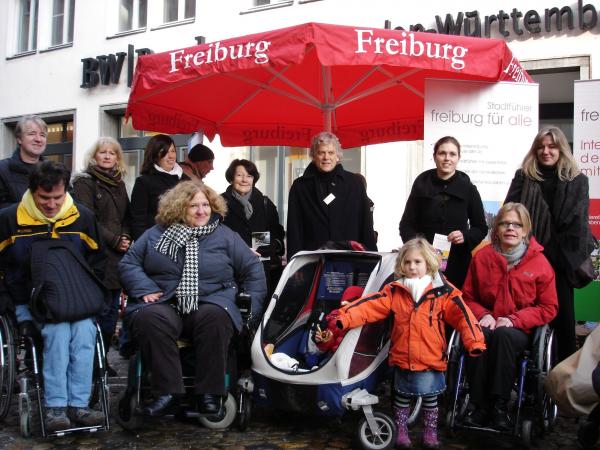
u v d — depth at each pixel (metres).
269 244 6.19
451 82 5.92
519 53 9.97
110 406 5.12
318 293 5.00
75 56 14.68
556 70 9.89
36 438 4.37
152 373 4.21
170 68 5.46
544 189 4.92
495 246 4.59
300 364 4.61
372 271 4.68
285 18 12.07
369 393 4.20
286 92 7.00
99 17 14.33
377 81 7.24
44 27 15.35
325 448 4.19
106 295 4.55
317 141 5.31
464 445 4.30
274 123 8.00
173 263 4.55
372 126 8.02
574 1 9.65
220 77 6.78
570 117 11.08
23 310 4.41
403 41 5.07
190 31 13.17
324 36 4.94
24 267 4.42
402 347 4.11
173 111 7.00
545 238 4.85
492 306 4.56
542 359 4.14
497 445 4.30
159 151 5.89
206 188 4.75
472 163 5.93
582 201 4.78
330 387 4.14
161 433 4.49
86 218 4.61
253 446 4.23
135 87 5.62
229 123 7.87
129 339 4.54
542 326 4.31
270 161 12.53
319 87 7.41
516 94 5.90
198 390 4.27
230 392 4.55
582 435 4.18
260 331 4.64
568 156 4.84
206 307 4.37
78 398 4.32
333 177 5.35
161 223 4.70
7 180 5.27
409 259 4.17
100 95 14.25
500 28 9.98
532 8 9.88
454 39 5.20
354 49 4.98
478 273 4.60
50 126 15.41
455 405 4.11
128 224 5.83
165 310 4.30
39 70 15.31
